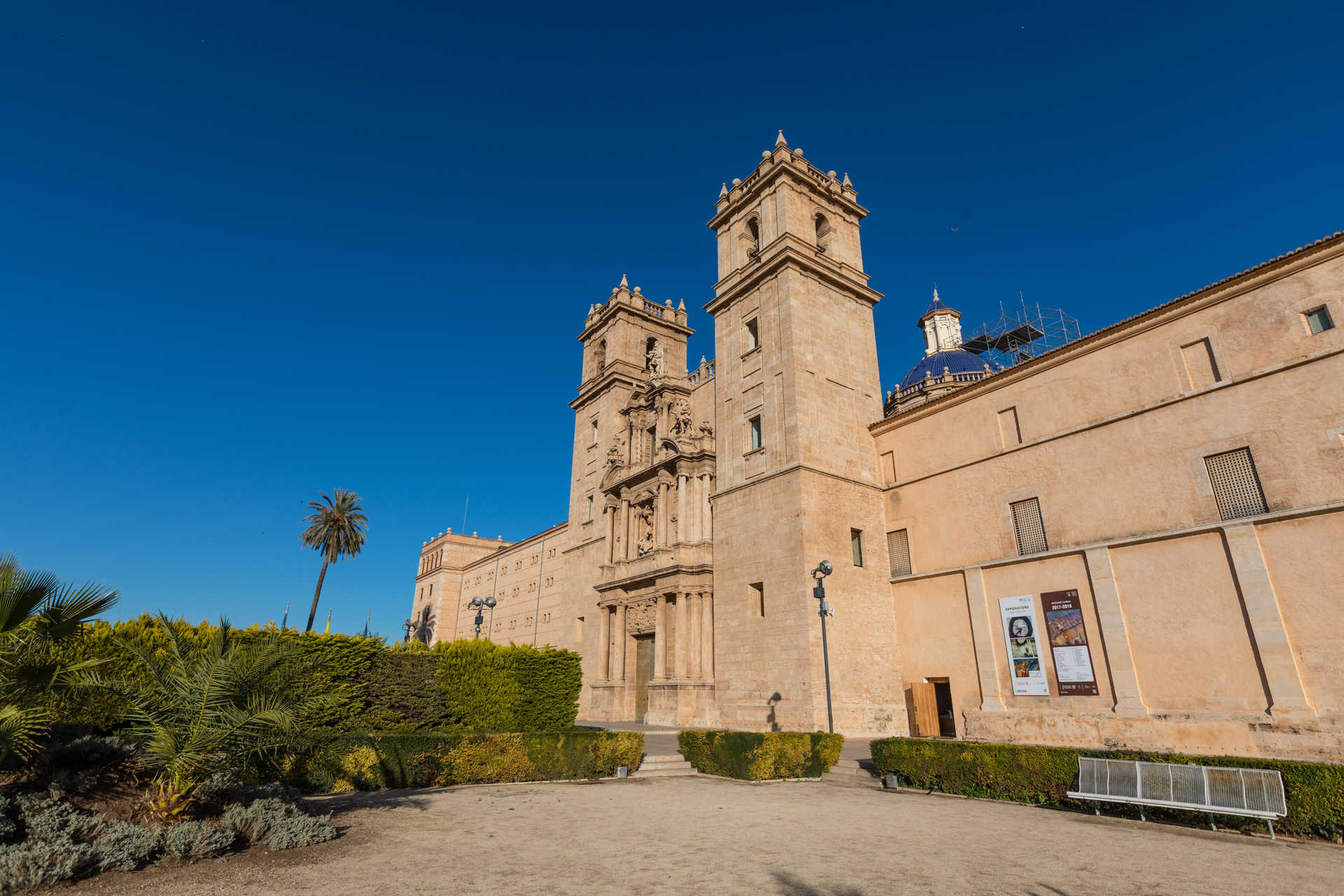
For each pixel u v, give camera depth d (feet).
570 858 35.83
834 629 102.22
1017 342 205.98
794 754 69.97
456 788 60.03
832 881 31.89
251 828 37.14
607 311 179.32
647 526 146.10
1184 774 46.78
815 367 116.98
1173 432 79.97
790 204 126.52
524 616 242.99
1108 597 82.07
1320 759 62.59
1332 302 69.72
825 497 108.88
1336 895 30.89
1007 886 31.55
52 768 37.24
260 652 40.14
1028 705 88.69
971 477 103.04
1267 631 68.59
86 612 37.19
